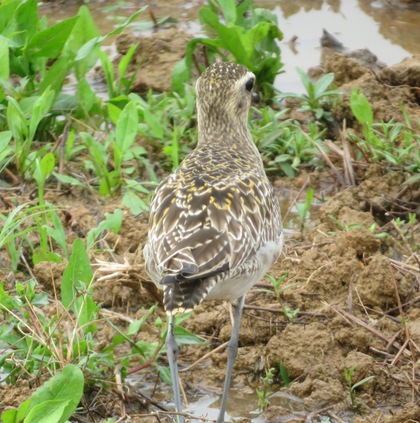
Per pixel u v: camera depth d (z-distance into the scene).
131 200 13.68
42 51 15.65
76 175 14.55
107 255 12.90
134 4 21.53
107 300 12.20
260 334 11.58
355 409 10.41
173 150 14.15
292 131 15.66
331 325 11.41
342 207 13.70
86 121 15.67
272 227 10.42
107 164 14.79
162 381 10.98
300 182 14.85
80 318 10.78
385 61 18.59
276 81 17.91
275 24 17.77
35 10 15.98
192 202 9.80
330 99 16.41
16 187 14.23
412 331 11.15
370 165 14.52
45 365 10.39
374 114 16.11
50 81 15.27
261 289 12.05
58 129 15.66
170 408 10.57
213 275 9.19
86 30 15.97
